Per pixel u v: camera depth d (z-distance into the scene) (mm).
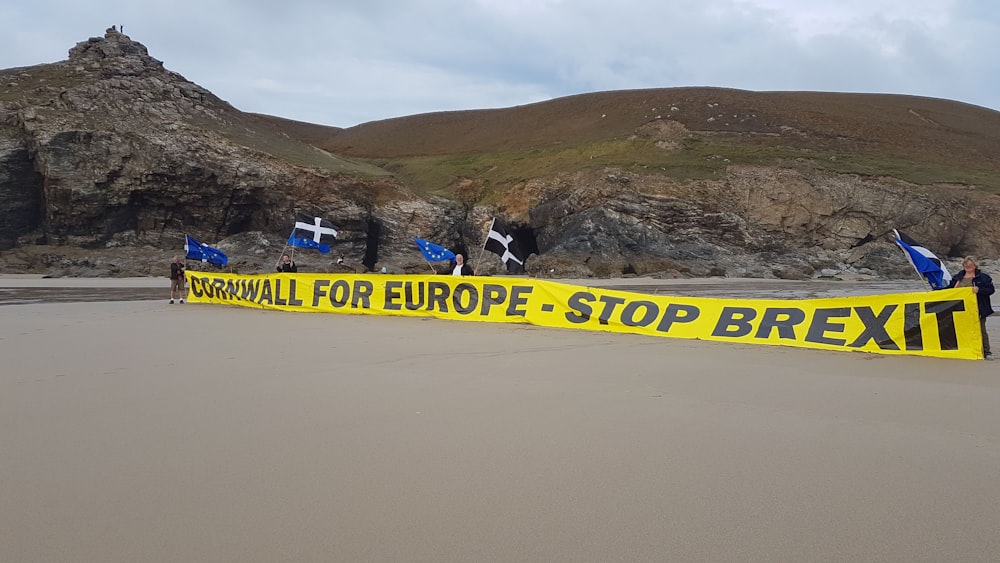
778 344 11102
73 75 64625
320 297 17422
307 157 66750
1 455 5223
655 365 9203
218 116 68500
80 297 24234
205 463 5047
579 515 4125
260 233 58844
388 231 63156
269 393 7406
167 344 11148
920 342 10117
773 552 3639
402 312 16234
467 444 5543
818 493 4473
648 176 66062
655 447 5465
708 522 4020
